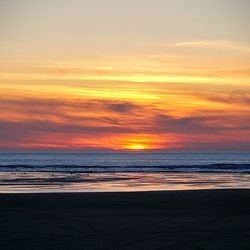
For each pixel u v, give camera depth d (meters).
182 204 18.05
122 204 17.95
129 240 11.42
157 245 10.86
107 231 12.57
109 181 35.28
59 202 18.42
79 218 14.64
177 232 12.47
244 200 19.28
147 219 14.52
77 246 10.73
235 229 12.93
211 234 12.18
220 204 18.06
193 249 10.44
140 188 28.88
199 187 30.17
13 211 16.00
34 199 19.30
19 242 11.16
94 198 19.75
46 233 12.26
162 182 34.66
